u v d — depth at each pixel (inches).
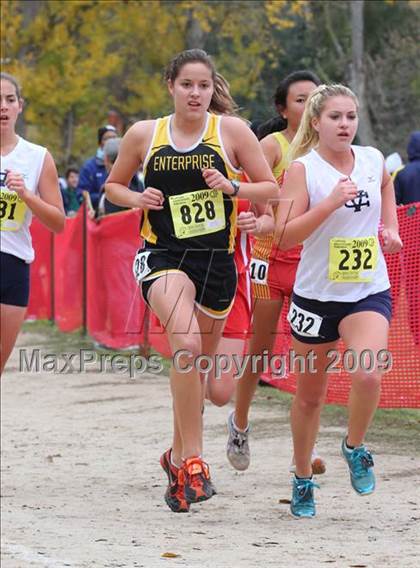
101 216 1059.3
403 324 658.8
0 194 565.6
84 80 1781.5
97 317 1084.5
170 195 482.9
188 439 476.7
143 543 456.4
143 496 556.4
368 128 1808.6
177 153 480.7
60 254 1234.0
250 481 576.7
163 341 954.7
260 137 590.2
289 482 572.4
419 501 516.7
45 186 572.7
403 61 1908.2
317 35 2050.9
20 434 727.7
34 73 1779.0
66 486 581.9
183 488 497.7
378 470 577.9
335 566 410.3
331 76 1982.0
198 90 477.4
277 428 706.2
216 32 1980.8
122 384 914.7
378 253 469.7
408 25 1926.7
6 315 576.4
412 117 1900.8
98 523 498.6
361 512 502.6
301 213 465.7
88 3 1760.6
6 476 609.0
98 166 1152.2
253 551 438.0
